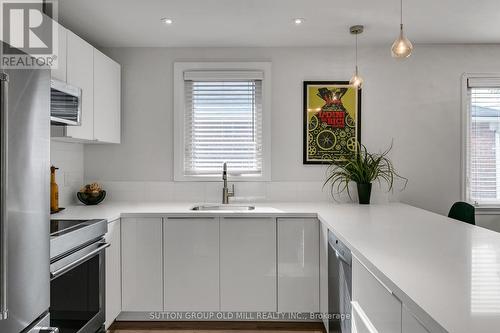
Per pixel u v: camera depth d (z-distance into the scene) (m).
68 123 2.22
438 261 1.29
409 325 0.99
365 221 2.21
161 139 3.34
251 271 2.67
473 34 3.05
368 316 1.41
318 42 3.21
